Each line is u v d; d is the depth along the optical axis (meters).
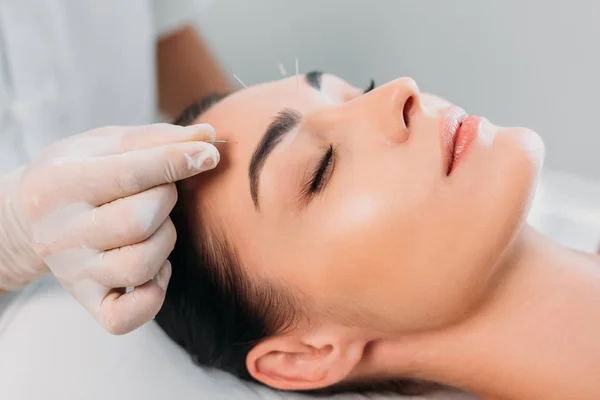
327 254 0.70
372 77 1.54
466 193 0.65
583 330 0.73
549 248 0.79
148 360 0.88
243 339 0.83
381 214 0.67
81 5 1.18
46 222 0.72
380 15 1.47
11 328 0.90
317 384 0.81
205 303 0.83
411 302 0.70
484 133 0.68
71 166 0.71
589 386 0.72
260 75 1.57
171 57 1.46
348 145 0.71
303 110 0.75
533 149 0.67
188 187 0.79
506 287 0.75
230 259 0.78
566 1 1.32
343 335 0.78
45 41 1.16
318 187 0.71
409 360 0.82
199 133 0.73
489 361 0.77
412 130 0.69
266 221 0.73
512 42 1.40
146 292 0.73
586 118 1.41
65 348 0.87
